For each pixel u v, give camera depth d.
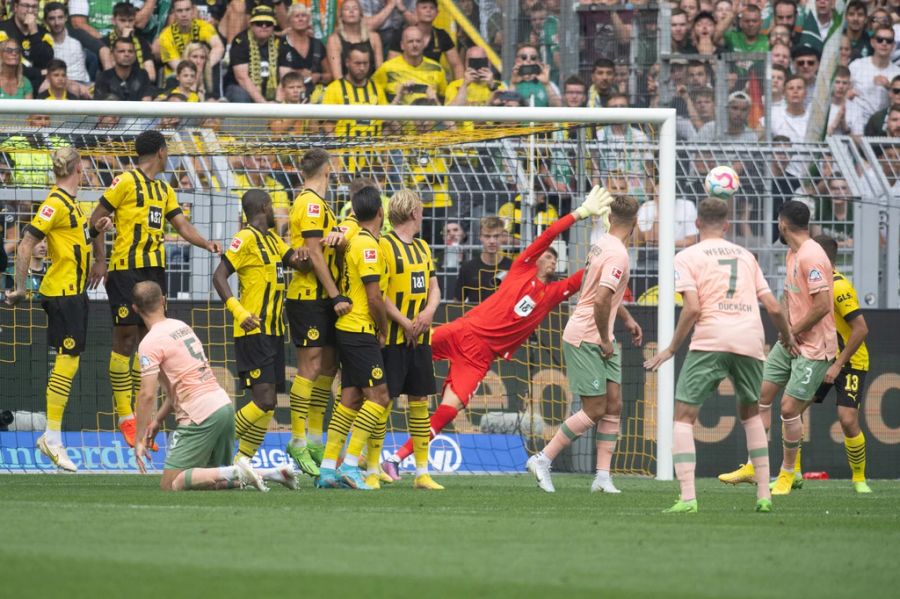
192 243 32.91
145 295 27.95
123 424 33.81
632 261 44.12
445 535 19.75
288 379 39.84
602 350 30.36
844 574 15.99
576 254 42.09
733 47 60.91
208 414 28.42
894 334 42.47
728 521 23.03
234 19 57.03
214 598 13.30
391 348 31.25
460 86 58.81
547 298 34.03
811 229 46.72
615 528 21.27
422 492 30.50
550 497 29.36
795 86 61.25
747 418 25.23
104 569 15.26
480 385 40.91
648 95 53.50
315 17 58.19
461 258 43.72
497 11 59.06
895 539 20.27
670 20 53.91
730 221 45.16
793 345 25.08
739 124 52.03
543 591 14.18
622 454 41.22
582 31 54.69
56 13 54.72
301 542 18.42
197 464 28.70
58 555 16.45
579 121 37.72
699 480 39.44
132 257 32.16
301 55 57.69
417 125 40.94
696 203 45.47
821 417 42.47
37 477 35.00
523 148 42.81
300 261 31.33
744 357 24.19
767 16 61.09
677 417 24.89
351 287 30.45
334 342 32.84
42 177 43.03
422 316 31.11
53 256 32.69
